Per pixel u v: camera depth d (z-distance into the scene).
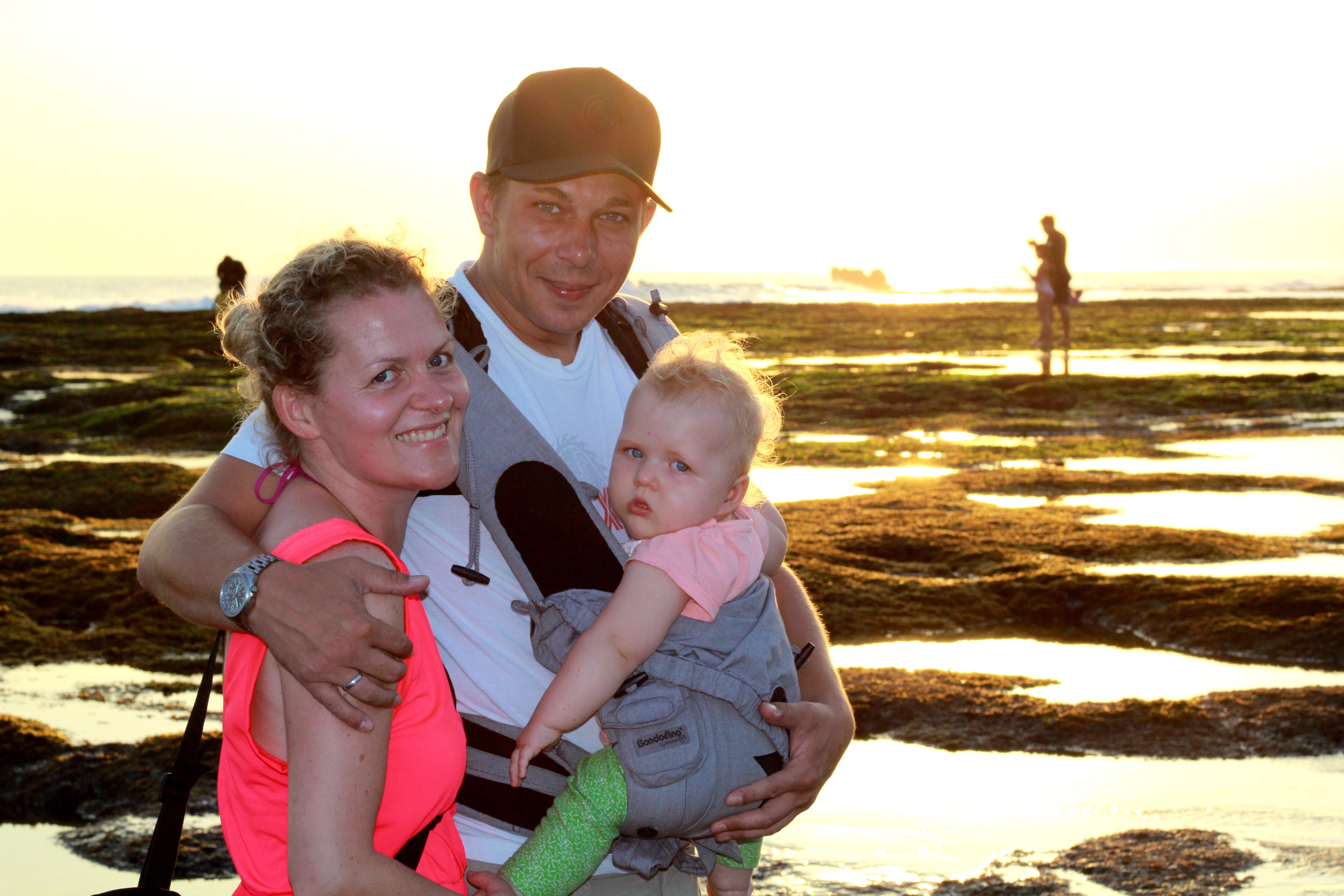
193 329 40.78
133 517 11.20
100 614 7.46
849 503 10.59
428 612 2.39
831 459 13.91
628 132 2.44
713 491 2.41
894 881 3.98
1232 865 4.01
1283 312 57.00
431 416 1.93
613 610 2.29
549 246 2.42
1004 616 7.18
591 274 2.46
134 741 5.25
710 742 2.30
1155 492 11.27
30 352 33.12
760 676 2.36
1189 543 8.55
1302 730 5.26
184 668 6.40
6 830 4.53
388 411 1.89
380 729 1.72
